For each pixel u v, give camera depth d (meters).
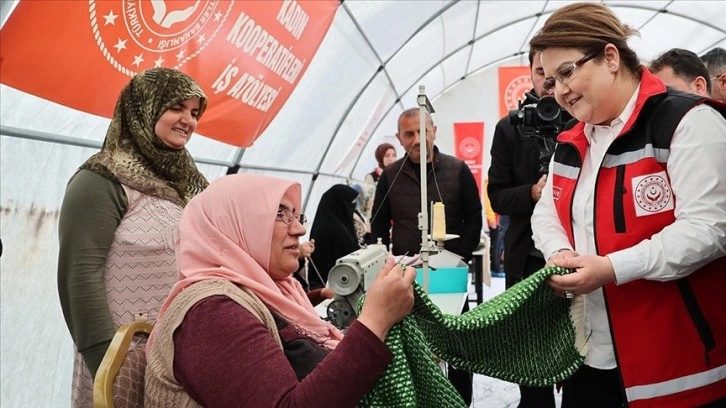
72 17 1.91
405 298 1.24
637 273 1.42
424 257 2.02
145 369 1.35
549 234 1.75
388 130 9.80
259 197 1.38
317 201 6.96
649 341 1.48
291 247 1.44
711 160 1.39
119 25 2.12
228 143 3.32
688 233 1.38
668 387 1.48
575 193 1.67
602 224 1.55
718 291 1.48
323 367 1.17
